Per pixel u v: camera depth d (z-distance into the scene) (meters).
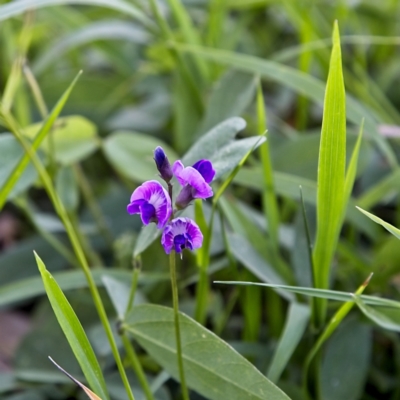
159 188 0.41
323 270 0.46
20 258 0.57
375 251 0.52
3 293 0.50
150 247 0.54
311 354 0.46
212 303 0.53
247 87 0.54
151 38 0.67
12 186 0.48
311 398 0.49
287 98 0.70
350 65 0.68
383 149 0.53
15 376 0.51
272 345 0.50
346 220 0.54
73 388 0.51
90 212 0.63
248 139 0.44
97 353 0.50
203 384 0.44
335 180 0.44
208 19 0.67
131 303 0.46
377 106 0.60
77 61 0.75
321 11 0.70
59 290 0.42
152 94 0.75
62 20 0.70
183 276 0.53
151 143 0.55
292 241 0.52
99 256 0.60
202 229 0.46
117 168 0.58
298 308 0.47
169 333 0.44
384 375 0.51
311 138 0.54
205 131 0.54
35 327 0.53
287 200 0.54
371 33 0.73
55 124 0.53
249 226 0.50
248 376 0.43
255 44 0.77
